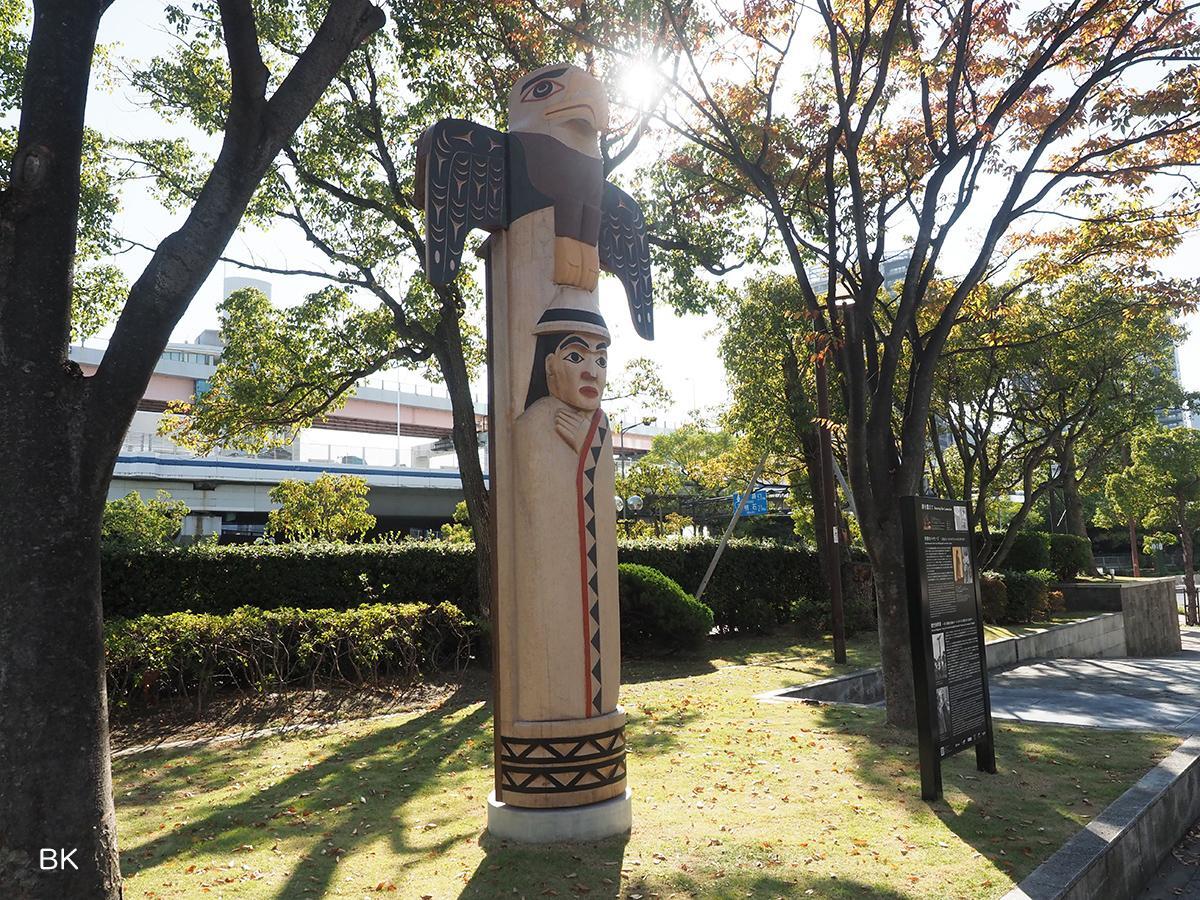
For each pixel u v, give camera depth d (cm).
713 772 618
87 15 345
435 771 633
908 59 819
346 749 706
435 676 1024
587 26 920
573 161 534
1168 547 4850
